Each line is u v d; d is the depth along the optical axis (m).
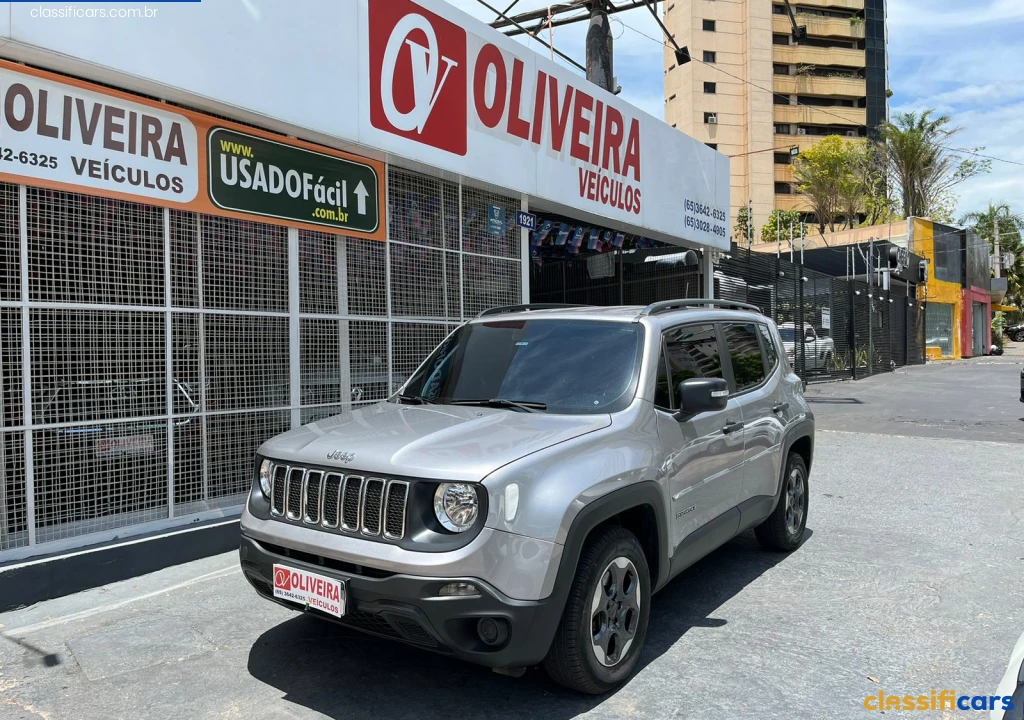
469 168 7.98
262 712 3.22
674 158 12.33
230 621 4.27
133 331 5.31
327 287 6.75
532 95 8.92
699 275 13.91
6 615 4.39
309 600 3.11
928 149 42.59
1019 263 56.59
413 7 7.25
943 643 3.92
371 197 7.13
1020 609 4.39
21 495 4.71
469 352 4.49
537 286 15.38
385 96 6.98
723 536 4.45
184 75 5.34
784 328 18.97
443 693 3.37
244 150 6.00
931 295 34.88
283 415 6.32
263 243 6.19
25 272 4.75
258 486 3.59
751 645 3.90
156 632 4.11
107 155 5.12
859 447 10.36
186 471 5.61
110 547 4.96
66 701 3.34
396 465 3.03
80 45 4.76
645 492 3.50
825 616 4.30
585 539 3.18
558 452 3.20
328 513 3.19
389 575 2.90
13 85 4.65
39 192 4.82
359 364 7.04
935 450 10.01
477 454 3.07
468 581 2.82
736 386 4.80
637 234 12.09
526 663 2.95
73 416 4.99
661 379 3.99
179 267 5.59
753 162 64.44
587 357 4.05
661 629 4.13
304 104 6.23
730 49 65.00
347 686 3.45
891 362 26.62
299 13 6.17
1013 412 13.98
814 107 66.75
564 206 9.66
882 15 68.94
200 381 5.71
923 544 5.73
